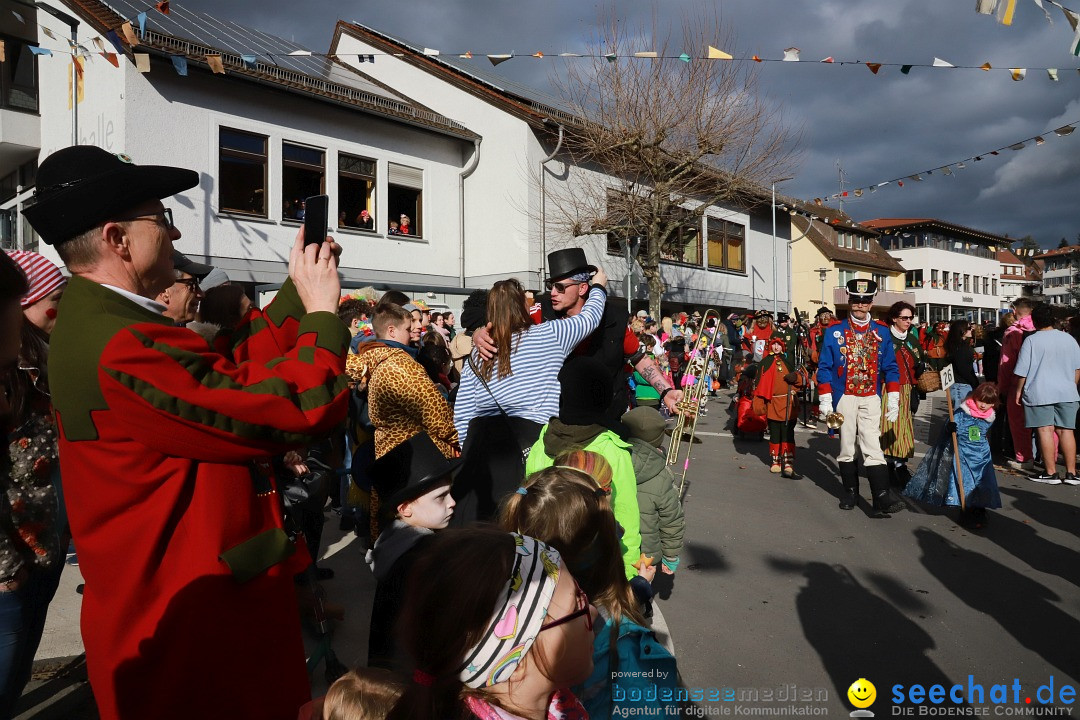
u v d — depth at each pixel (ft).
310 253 5.81
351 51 69.67
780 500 22.57
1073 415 24.72
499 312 10.18
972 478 19.17
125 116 39.22
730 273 79.97
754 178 58.08
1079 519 20.24
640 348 15.28
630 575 9.84
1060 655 11.85
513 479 9.75
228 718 5.02
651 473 11.69
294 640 5.53
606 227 57.16
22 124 48.21
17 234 53.88
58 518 8.33
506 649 4.21
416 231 55.77
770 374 26.20
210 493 5.05
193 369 4.91
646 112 53.26
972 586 15.03
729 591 14.78
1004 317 31.76
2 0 45.47
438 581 4.30
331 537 17.89
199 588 4.92
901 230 172.55
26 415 7.14
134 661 4.81
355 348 18.84
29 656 7.19
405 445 8.55
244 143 45.09
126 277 5.34
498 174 57.31
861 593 14.67
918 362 28.73
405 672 4.84
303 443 5.27
